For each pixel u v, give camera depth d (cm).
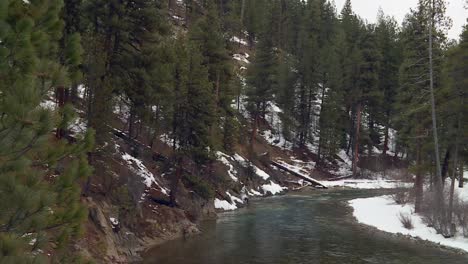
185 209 2836
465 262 1981
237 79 5906
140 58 2548
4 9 577
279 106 6512
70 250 1561
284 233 2591
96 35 2233
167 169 3073
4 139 555
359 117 6038
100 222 1883
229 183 3859
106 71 2372
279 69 6512
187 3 7744
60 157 718
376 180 5812
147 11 2525
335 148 6119
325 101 6256
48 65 643
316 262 1959
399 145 6297
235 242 2328
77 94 2684
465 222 2455
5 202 555
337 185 5403
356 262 1973
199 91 2850
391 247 2267
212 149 2970
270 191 4575
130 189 2320
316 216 3209
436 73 3095
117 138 2848
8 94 564
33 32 673
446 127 2970
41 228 616
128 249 1969
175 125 2900
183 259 1948
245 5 9088
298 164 5959
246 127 5812
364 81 5900
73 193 720
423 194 3067
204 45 4062
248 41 8631
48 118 582
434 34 3062
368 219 3061
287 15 9006
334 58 6269
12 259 516
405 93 3400
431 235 2508
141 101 2581
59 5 735
